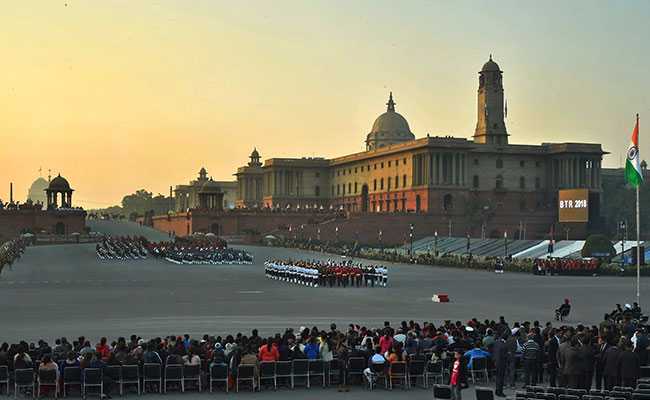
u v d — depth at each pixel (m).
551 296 82.69
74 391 38.19
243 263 139.12
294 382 40.59
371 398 37.00
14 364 36.88
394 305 72.56
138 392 37.50
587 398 29.30
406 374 39.25
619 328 43.69
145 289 88.50
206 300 76.25
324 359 39.62
